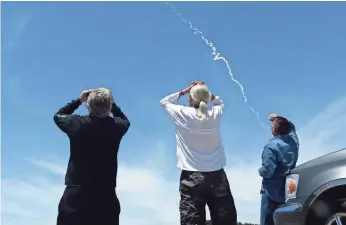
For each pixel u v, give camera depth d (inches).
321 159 191.6
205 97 182.7
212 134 177.0
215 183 173.6
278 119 249.9
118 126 164.2
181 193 175.3
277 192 240.1
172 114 180.7
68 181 155.8
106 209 155.7
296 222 186.7
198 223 170.1
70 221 151.9
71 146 158.4
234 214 173.8
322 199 182.2
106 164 158.7
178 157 179.3
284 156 240.1
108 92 163.6
